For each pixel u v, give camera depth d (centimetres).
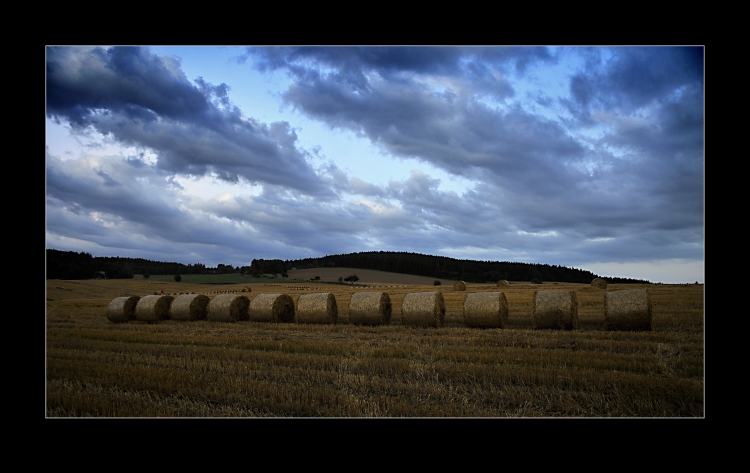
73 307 2973
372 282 7300
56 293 4428
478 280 6819
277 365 1029
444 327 1697
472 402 759
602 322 1691
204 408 742
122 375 927
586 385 827
